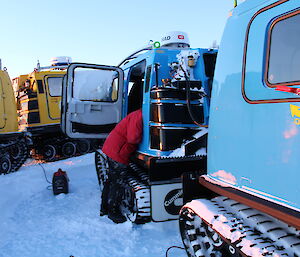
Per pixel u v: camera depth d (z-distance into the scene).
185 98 3.27
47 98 10.23
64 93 4.41
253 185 1.75
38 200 5.24
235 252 2.05
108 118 4.77
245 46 1.87
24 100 10.45
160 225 3.61
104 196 4.17
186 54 3.47
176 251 2.98
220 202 2.34
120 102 4.83
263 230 1.82
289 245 1.63
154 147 3.29
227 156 1.99
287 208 1.50
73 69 4.37
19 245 3.37
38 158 10.74
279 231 1.78
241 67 1.89
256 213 1.99
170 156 3.17
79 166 7.88
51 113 10.30
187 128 3.25
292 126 1.49
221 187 2.03
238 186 1.88
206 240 2.45
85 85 4.63
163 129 3.17
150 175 3.10
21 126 10.79
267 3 1.73
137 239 3.32
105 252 3.08
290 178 1.49
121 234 3.48
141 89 5.05
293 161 1.48
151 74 3.42
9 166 7.69
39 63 10.47
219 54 2.14
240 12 1.96
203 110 3.33
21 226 3.99
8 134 7.59
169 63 3.46
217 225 2.02
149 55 3.64
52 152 10.62
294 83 1.51
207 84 3.43
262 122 1.69
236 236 1.85
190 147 3.19
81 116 4.54
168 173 3.16
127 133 3.64
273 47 1.67
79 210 4.51
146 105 3.49
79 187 6.02
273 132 1.61
